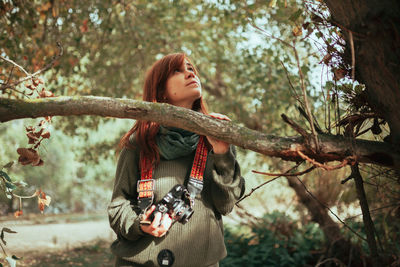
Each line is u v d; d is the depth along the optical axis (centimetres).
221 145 161
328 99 180
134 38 504
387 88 131
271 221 528
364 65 136
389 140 139
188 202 168
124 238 175
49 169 2167
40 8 348
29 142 160
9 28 305
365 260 403
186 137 172
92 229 1125
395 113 133
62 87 466
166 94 190
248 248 504
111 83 563
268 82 440
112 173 1656
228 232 568
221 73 588
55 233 1001
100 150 641
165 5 510
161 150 173
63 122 549
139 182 171
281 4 272
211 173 178
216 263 174
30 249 704
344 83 171
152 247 165
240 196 190
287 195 560
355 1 127
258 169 530
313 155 140
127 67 578
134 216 169
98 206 2536
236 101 533
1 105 124
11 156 1377
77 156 649
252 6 334
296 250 495
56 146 2123
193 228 168
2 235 169
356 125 172
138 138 176
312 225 537
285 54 361
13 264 169
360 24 128
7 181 175
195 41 529
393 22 121
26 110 126
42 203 176
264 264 472
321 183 434
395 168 140
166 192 171
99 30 477
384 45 125
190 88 185
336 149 137
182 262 164
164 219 160
